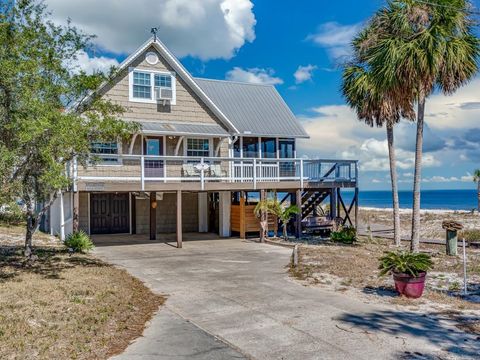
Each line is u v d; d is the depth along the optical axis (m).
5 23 9.29
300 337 6.63
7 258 12.04
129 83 18.88
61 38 10.42
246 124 21.78
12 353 5.68
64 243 14.79
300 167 19.42
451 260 13.84
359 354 5.93
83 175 17.44
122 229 21.05
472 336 6.64
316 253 14.57
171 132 18.42
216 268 12.48
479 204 35.69
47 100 9.81
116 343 6.40
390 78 13.70
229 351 6.08
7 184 9.00
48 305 7.65
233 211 20.20
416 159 14.70
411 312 7.95
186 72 19.83
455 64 13.14
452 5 13.39
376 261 13.09
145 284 10.44
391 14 14.57
